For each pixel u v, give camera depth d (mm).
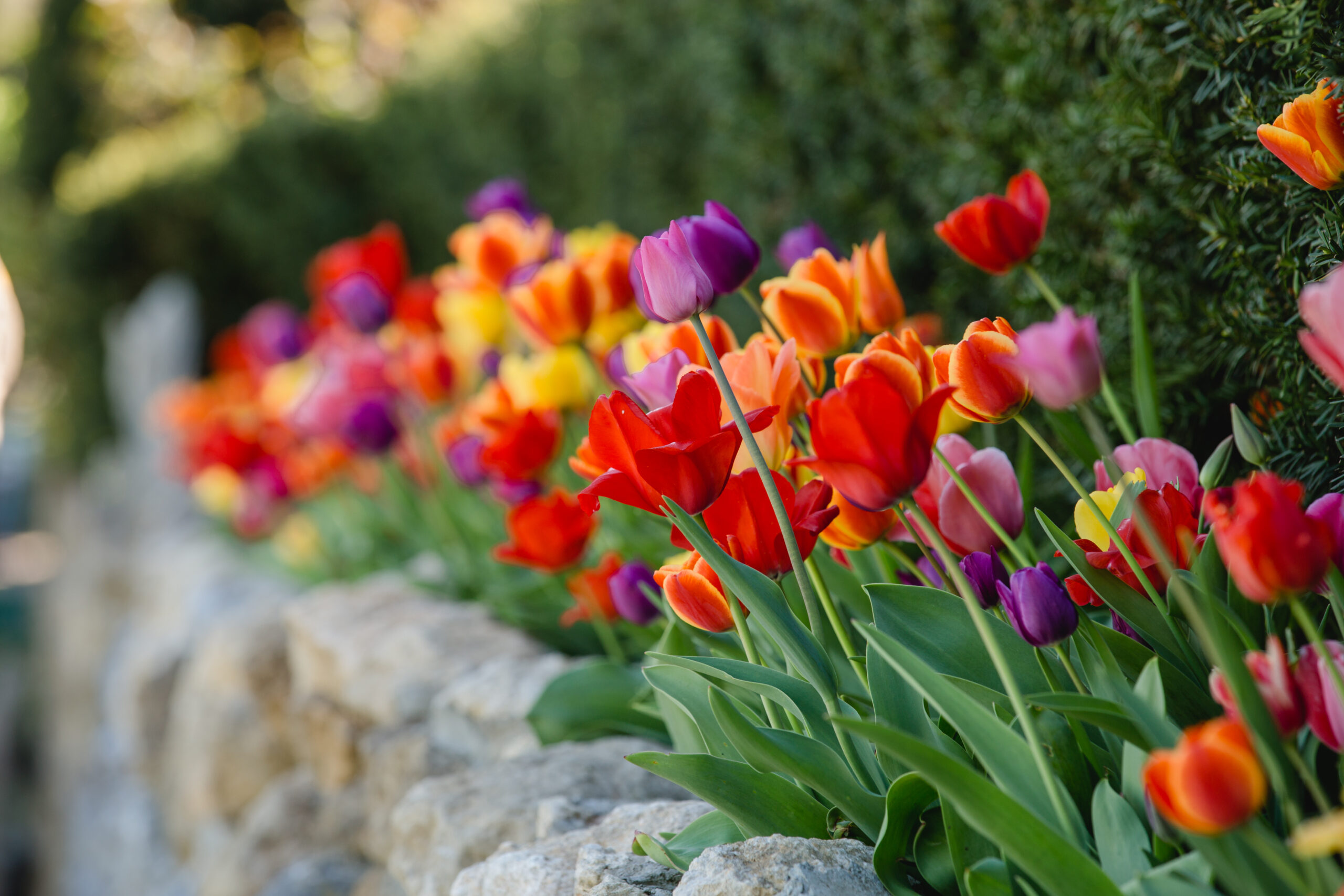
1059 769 1290
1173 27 1573
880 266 1533
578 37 4668
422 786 1758
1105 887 1182
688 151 4109
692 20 3363
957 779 1197
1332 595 1236
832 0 2564
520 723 1865
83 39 12984
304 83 15258
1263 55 1518
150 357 7797
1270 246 1513
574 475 2232
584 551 1785
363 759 2340
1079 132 1743
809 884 1306
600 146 4883
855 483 1231
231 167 8836
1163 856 1229
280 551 4125
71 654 8680
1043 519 1335
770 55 2928
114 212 9008
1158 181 1677
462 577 2711
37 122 12867
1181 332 1662
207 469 4570
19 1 15258
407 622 2502
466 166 7258
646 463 1273
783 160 2928
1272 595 1156
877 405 1215
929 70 2166
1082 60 1789
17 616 15336
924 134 2289
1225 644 1156
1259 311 1526
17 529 19109
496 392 2031
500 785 1693
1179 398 1648
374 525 3623
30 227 10414
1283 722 1170
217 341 9102
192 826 3418
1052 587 1264
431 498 2986
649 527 2119
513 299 1820
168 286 8391
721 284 1473
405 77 8164
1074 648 1366
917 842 1321
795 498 1353
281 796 2568
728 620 1374
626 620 1765
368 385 2812
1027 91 1834
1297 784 1224
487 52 6844
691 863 1362
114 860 4809
